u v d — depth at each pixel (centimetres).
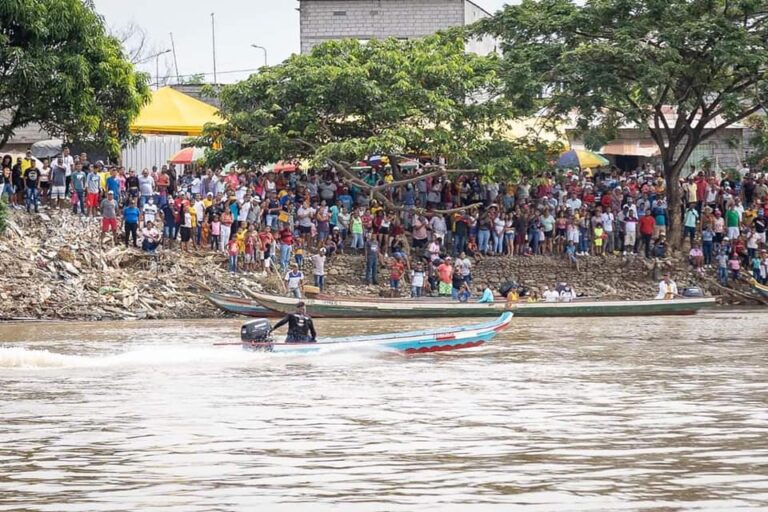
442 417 4725
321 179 11656
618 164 15488
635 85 12131
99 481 3591
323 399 5247
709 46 11700
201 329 8669
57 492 3453
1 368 6322
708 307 10269
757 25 11912
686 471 3684
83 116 10625
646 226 11888
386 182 11719
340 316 9625
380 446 4109
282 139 11162
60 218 10456
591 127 12762
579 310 9931
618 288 11525
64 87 10344
